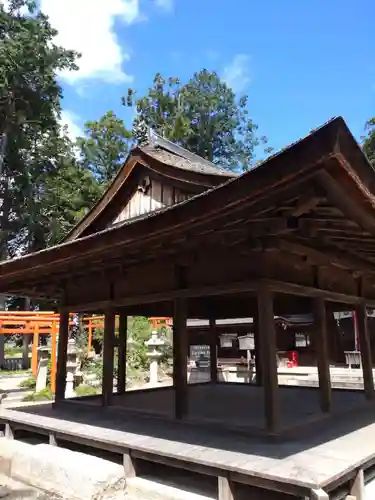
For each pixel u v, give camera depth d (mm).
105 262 5562
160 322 21031
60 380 7070
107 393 6184
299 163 2697
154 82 33781
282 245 4211
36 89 24422
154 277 5617
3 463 5230
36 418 6094
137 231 4066
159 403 6723
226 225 3752
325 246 4898
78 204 26844
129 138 31203
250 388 9039
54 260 5203
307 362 19891
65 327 7215
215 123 35906
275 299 7617
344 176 2830
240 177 3047
